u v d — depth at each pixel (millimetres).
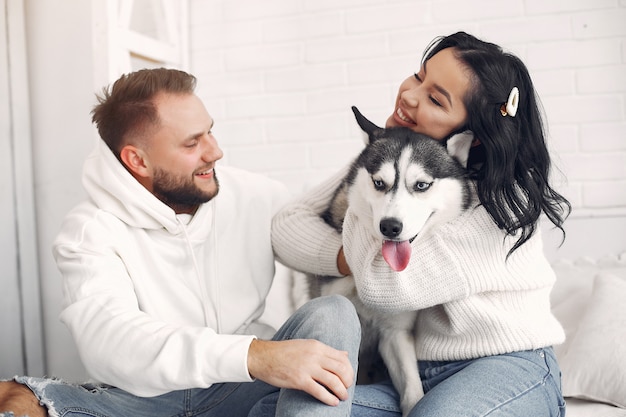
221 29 3062
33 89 2598
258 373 1233
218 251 1717
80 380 2598
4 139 2533
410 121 1632
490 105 1465
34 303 2623
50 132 2586
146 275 1575
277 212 1870
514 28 2680
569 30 2627
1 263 2512
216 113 3084
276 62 2986
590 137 2619
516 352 1501
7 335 2523
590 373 1886
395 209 1430
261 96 3014
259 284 1778
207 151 1590
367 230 1564
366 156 1557
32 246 2617
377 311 1651
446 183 1480
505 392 1362
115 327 1331
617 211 2578
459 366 1520
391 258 1450
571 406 1872
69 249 1474
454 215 1512
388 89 2844
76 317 1378
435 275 1483
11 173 2561
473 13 2725
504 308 1518
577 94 2629
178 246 1628
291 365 1218
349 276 1706
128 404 1479
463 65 1485
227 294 1709
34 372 2605
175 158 1549
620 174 2596
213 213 1692
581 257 2592
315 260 1729
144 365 1273
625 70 2582
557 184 2641
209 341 1265
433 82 1519
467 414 1291
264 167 3020
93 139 2523
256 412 1451
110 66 2516
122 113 1562
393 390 1604
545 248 2646
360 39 2869
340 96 2904
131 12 2682
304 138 2957
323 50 2920
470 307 1491
